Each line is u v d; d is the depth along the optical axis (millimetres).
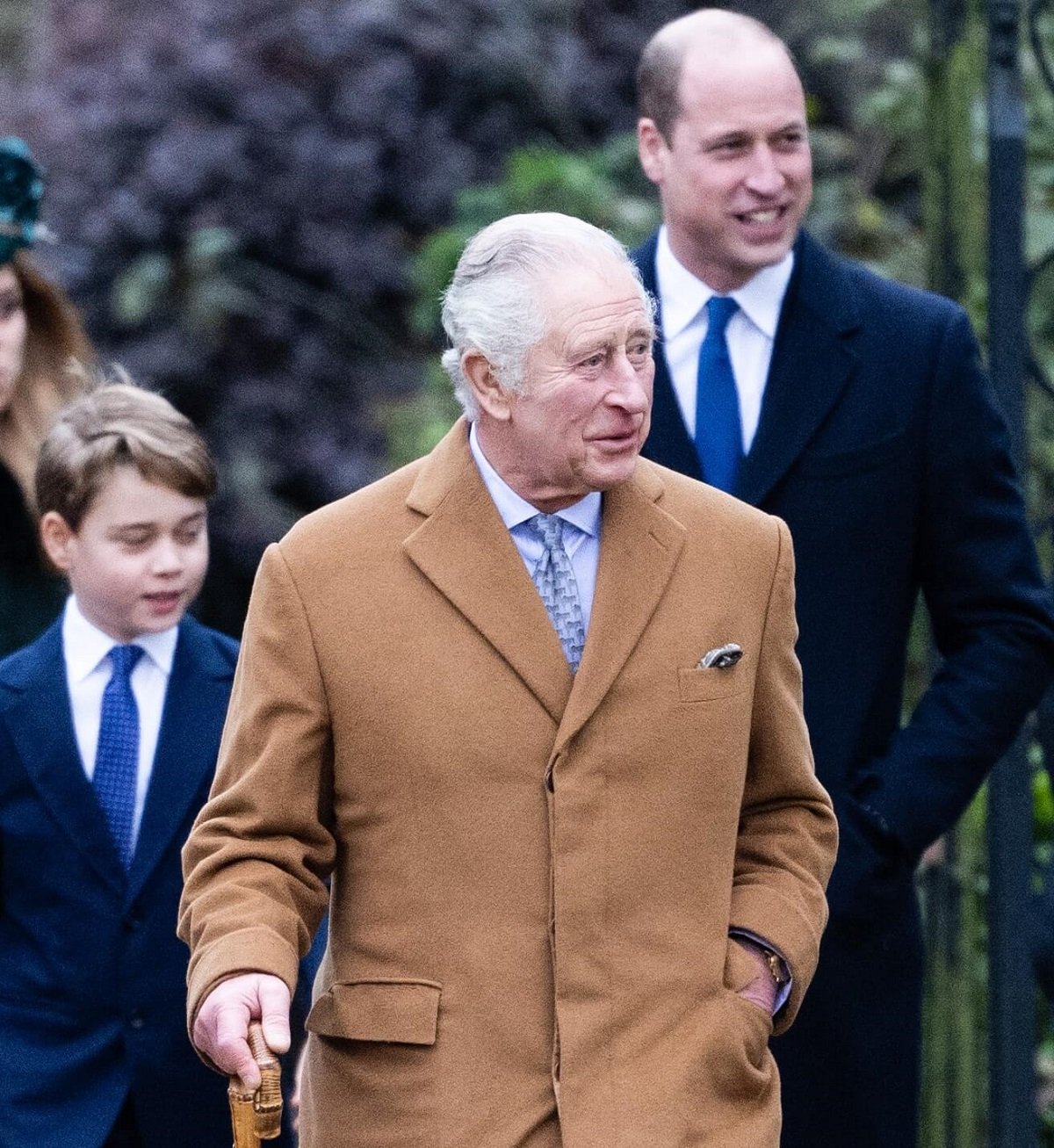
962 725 13102
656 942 10008
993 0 14828
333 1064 10266
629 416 9766
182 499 13188
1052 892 14883
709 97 13078
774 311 13453
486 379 10008
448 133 33656
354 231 33469
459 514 10188
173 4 34469
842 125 27234
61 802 13047
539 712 10008
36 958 13086
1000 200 14781
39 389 16125
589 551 10375
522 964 9930
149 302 33656
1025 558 13438
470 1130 9859
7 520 15773
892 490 13234
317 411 33906
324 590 10156
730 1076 10031
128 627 13227
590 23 33375
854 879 12867
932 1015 15961
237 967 9742
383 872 10094
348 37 33469
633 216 27672
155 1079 12898
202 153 33344
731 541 10445
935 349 13391
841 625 13109
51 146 34406
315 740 10156
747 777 10734
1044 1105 17547
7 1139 12719
